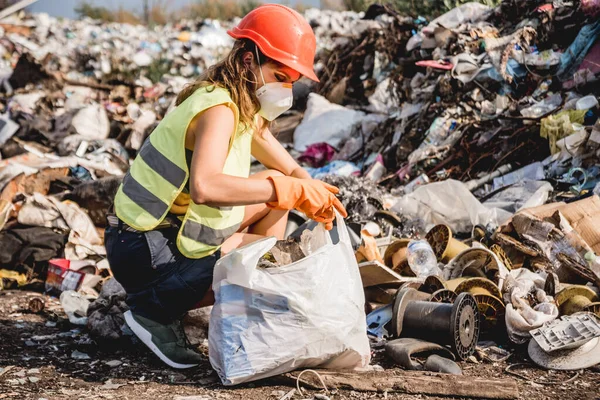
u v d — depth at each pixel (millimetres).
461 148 4762
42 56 10359
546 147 4453
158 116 7523
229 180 2262
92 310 2938
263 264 2492
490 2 6074
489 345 2787
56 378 2467
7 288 3812
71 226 4109
